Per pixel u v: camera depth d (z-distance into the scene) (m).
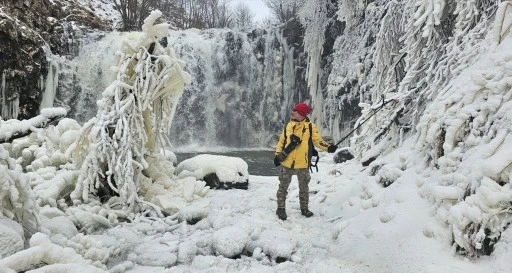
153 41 5.13
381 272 3.17
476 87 3.56
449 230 3.11
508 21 3.89
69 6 22.69
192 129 19.62
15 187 3.19
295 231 4.39
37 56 16.05
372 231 3.69
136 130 4.98
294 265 3.55
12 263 2.35
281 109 21.47
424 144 4.16
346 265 3.39
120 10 28.98
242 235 3.89
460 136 3.55
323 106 18.47
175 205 5.08
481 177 2.97
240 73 20.75
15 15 16.27
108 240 3.91
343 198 5.18
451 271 2.72
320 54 17.97
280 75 21.45
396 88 6.64
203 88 19.83
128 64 5.01
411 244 3.19
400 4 6.49
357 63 13.99
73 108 17.69
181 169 6.61
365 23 14.00
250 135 20.95
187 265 3.66
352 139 6.36
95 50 18.19
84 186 4.73
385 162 4.91
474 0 4.75
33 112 16.45
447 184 3.38
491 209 2.76
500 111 3.23
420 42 5.70
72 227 3.95
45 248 2.61
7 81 15.03
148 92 5.01
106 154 4.73
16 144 6.00
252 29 21.53
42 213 4.12
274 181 7.34
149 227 4.54
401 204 3.79
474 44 4.64
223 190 6.18
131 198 4.80
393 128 5.67
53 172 5.24
